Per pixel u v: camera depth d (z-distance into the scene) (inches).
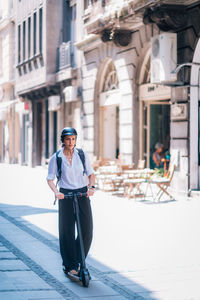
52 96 1219.9
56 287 249.3
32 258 308.0
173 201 591.5
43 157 1389.0
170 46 644.7
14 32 1633.9
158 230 403.2
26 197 630.5
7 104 1622.8
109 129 959.0
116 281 261.6
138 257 314.2
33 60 1295.5
